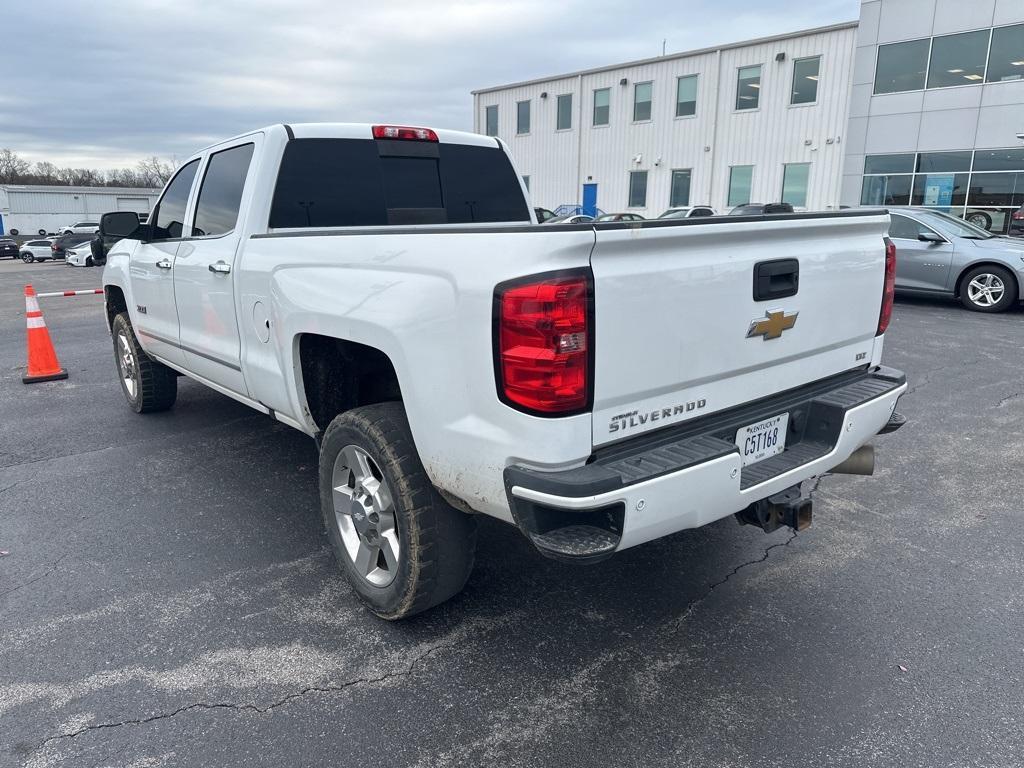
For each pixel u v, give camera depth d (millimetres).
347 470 3000
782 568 3350
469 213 4422
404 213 4090
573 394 2059
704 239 2312
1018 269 10156
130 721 2354
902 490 4246
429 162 4238
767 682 2545
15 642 2783
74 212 66812
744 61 25578
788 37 24328
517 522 2191
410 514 2586
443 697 2475
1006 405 5910
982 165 20828
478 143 4496
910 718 2357
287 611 3008
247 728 2324
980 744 2240
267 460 4797
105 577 3279
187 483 4398
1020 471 4516
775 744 2248
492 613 2988
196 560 3443
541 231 2031
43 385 6918
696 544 3592
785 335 2693
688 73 26953
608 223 2086
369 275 2598
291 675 2590
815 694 2479
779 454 2791
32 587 3191
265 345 3363
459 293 2215
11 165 102625
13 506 4055
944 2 20672
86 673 2598
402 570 2680
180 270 4207
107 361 8117
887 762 2170
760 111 25547
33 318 7066
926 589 3154
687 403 2422
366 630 2867
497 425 2191
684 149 27641
